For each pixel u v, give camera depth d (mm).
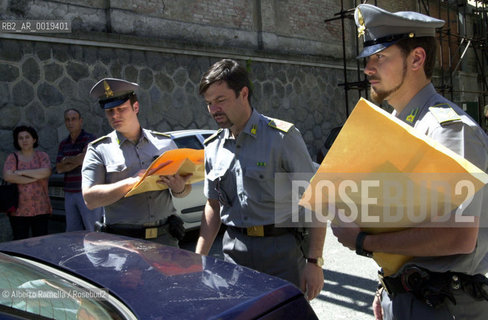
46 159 4504
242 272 1500
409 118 1341
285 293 1360
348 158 1094
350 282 3703
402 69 1343
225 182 1950
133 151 2398
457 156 990
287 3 9641
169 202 2457
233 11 8570
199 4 7973
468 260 1231
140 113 6988
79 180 4312
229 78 1820
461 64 14438
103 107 2340
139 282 1385
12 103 5617
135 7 6996
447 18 13664
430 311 1266
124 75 6789
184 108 7562
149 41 6969
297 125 9672
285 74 9438
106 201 2205
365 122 1029
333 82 10539
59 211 4727
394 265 1338
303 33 9992
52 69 5992
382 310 1508
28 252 1693
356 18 1445
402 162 1052
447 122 1196
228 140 1962
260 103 8914
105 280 1401
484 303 1261
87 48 6363
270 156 1842
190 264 1560
